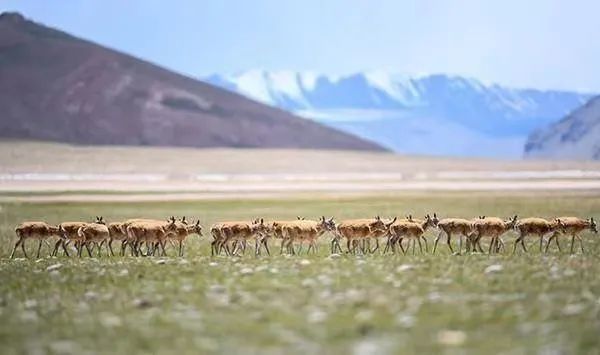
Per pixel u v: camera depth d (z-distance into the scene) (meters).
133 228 139.75
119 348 63.09
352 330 67.12
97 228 140.88
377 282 92.19
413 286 88.69
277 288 88.75
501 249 142.62
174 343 64.12
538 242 157.38
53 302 84.06
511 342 63.09
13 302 84.75
